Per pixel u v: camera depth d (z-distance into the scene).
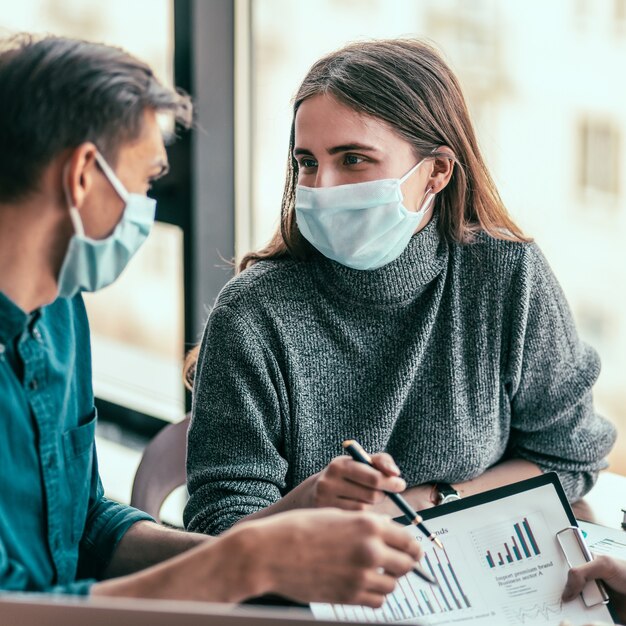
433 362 1.57
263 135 2.39
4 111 1.05
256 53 2.37
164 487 1.69
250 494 1.47
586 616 1.23
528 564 1.26
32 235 1.09
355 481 1.22
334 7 2.20
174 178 2.44
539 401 1.66
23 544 1.16
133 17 2.46
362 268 1.49
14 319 1.12
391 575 1.02
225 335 1.51
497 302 1.58
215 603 1.01
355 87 1.44
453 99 1.53
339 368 1.54
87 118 1.06
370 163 1.45
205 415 1.52
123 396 2.81
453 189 1.55
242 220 2.46
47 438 1.18
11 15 2.58
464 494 1.59
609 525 1.61
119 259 1.15
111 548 1.34
